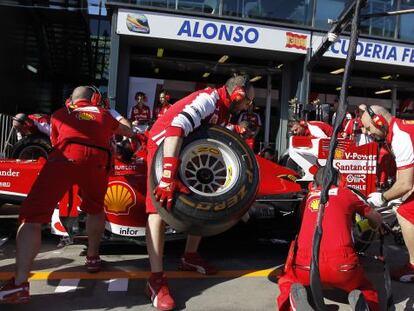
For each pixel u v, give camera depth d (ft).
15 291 10.97
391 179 20.42
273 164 17.12
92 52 59.21
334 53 38.78
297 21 38.34
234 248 17.67
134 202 15.25
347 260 10.82
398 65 41.04
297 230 16.74
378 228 12.41
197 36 36.37
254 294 12.85
